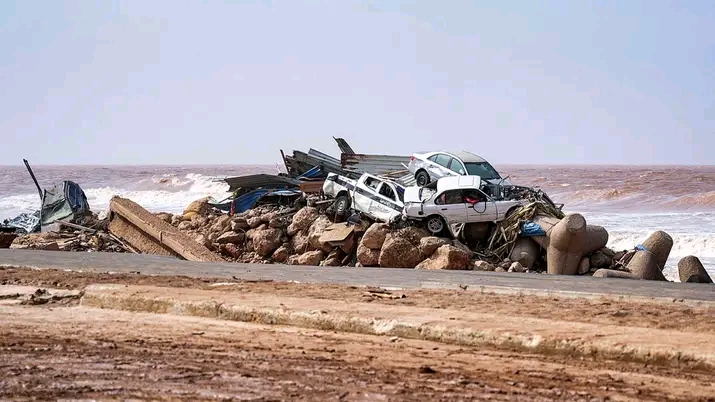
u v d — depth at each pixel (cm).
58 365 1534
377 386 1365
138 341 1802
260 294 2355
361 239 5019
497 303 2252
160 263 3753
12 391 1338
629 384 1388
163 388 1354
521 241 4681
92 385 1377
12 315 2197
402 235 4744
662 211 11575
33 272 3180
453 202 4906
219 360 1588
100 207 13638
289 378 1426
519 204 4934
